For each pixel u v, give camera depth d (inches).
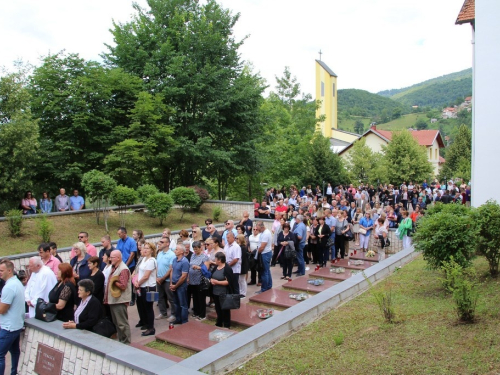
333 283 437.4
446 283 284.4
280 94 1547.7
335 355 218.2
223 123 978.7
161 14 975.6
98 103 773.3
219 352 210.5
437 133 2353.6
